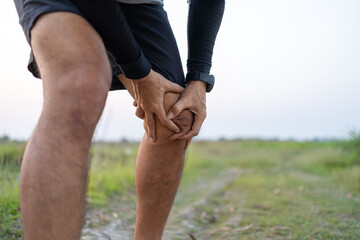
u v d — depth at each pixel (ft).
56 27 2.27
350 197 9.31
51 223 1.99
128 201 8.36
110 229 5.65
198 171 20.24
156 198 3.44
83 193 2.14
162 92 3.08
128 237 5.41
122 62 2.75
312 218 6.66
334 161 19.85
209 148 44.14
